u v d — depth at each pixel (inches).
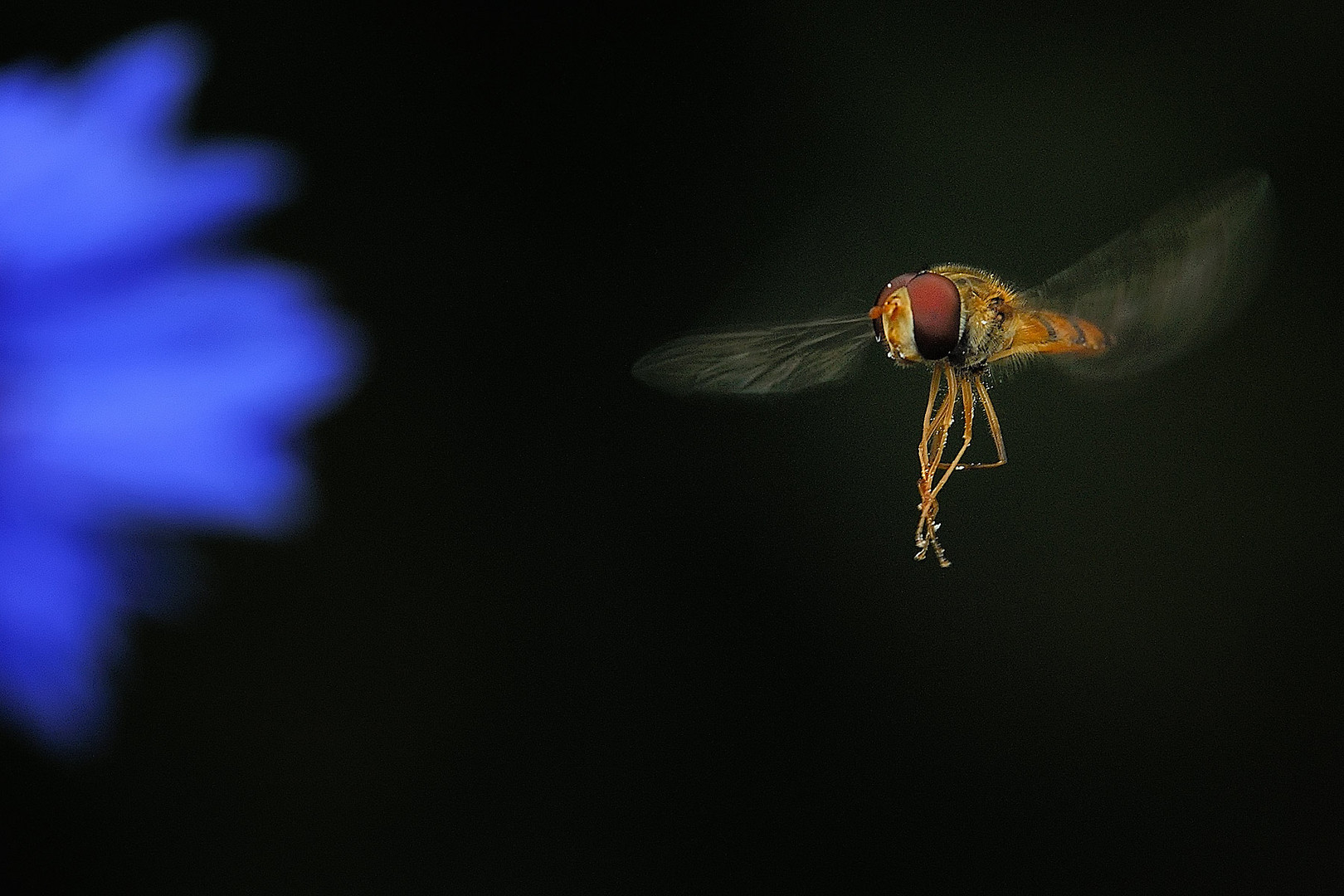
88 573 10.6
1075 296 10.0
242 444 10.7
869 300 10.1
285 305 10.8
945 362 10.0
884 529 10.8
